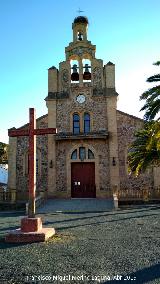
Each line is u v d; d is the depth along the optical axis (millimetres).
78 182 25969
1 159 39875
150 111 16703
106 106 26578
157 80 16672
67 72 27641
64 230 11094
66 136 25578
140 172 24875
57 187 25672
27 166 25938
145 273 5660
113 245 8195
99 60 27688
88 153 26062
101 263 6348
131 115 25938
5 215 18297
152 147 19406
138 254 7125
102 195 25094
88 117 26844
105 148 25859
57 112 26953
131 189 24750
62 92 27281
